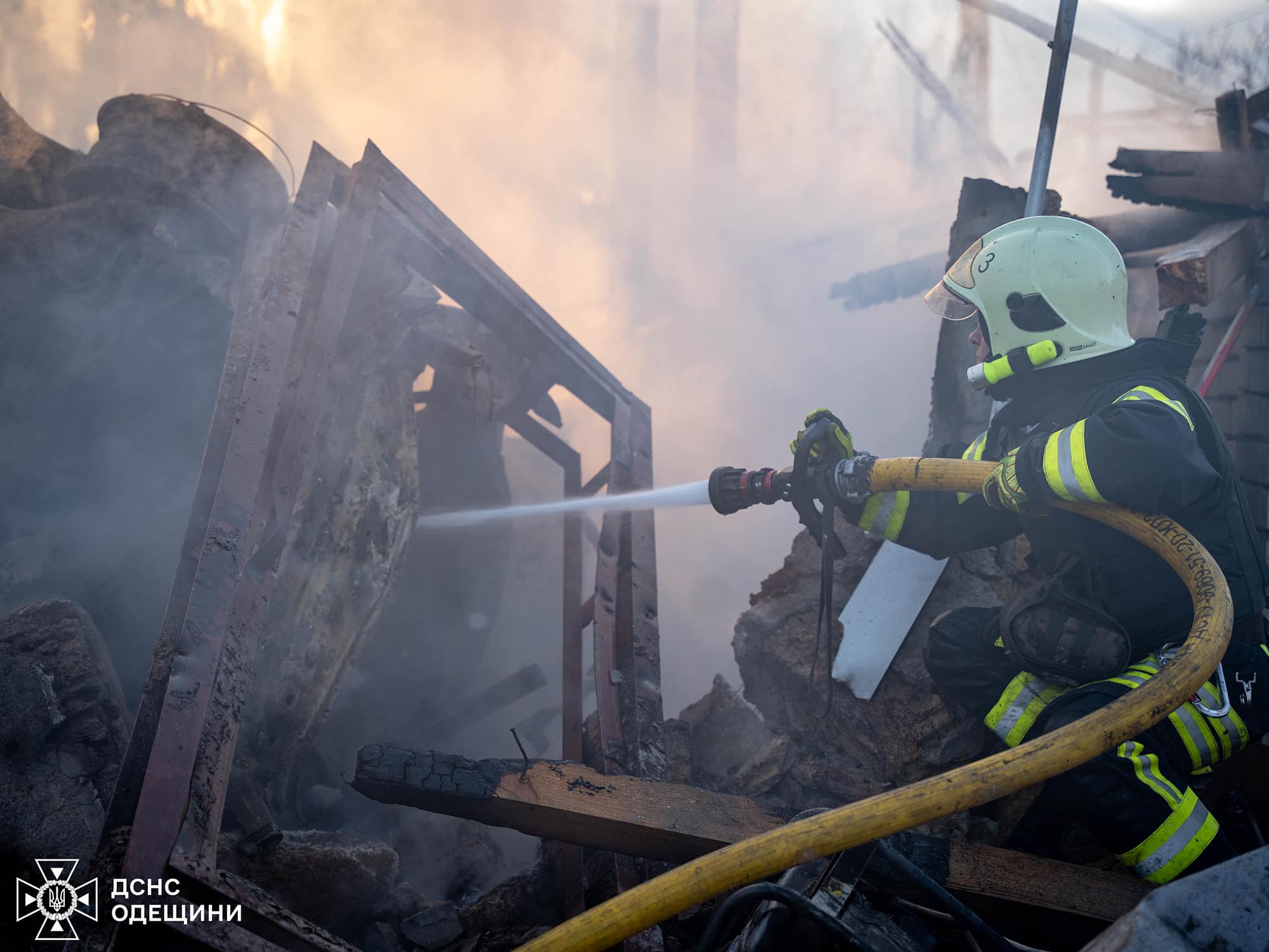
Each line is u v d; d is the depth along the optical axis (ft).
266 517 7.27
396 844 9.60
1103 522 5.22
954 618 6.64
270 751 8.71
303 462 7.82
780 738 8.54
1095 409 5.40
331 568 9.55
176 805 4.82
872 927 4.39
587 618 9.55
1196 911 3.11
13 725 6.55
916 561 8.58
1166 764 5.08
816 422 6.39
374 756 5.40
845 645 8.42
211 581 6.05
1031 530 5.84
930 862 5.39
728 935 5.24
